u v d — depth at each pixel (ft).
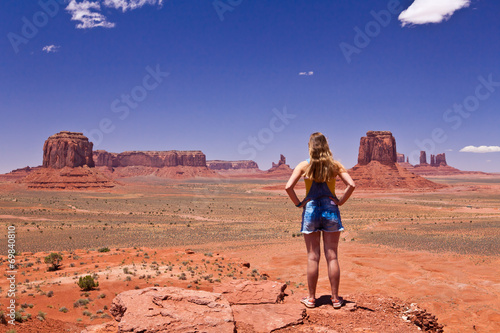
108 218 350.43
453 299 70.64
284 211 443.32
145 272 72.54
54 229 248.32
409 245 156.04
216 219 356.59
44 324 34.14
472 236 184.55
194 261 89.92
